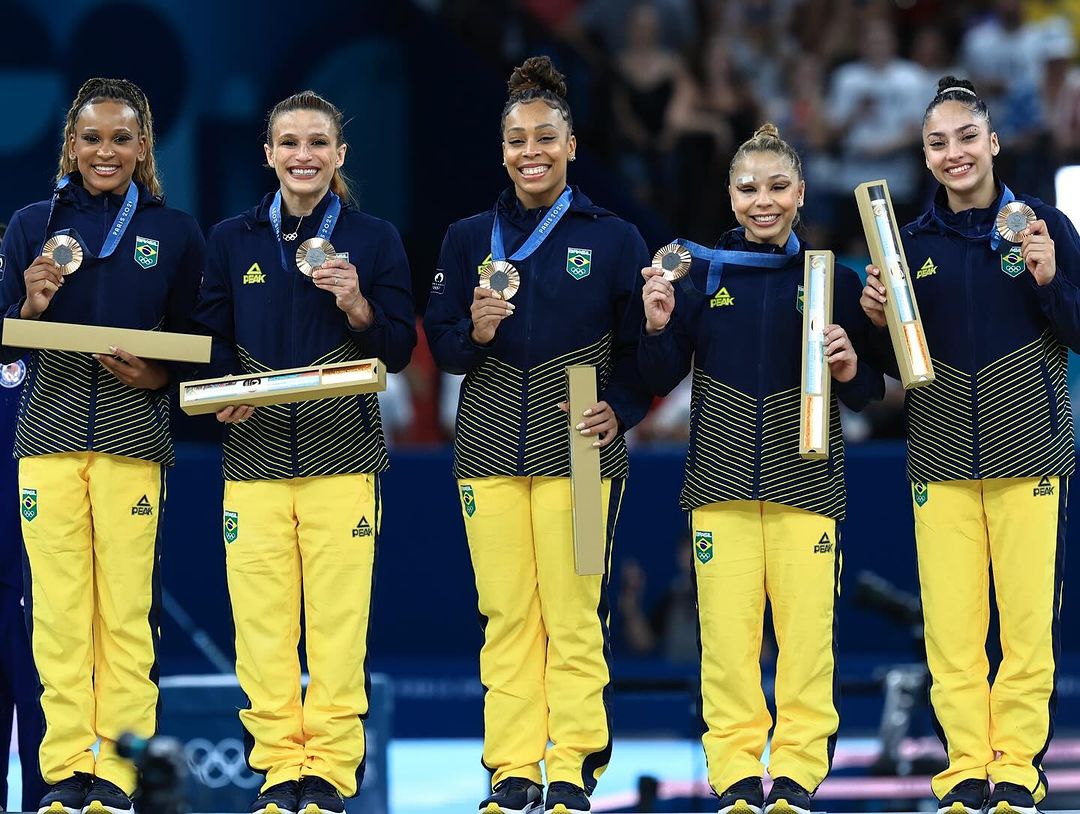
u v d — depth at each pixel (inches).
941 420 748.6
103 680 754.8
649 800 1035.3
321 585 746.8
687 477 757.9
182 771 577.9
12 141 1512.1
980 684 750.5
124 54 1518.2
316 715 744.3
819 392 721.0
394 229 768.9
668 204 1638.8
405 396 1524.4
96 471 747.4
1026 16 1878.7
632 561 1384.1
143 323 757.9
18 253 759.7
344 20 1523.1
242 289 754.2
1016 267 743.1
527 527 753.6
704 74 1733.5
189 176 1521.9
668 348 738.2
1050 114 1755.7
